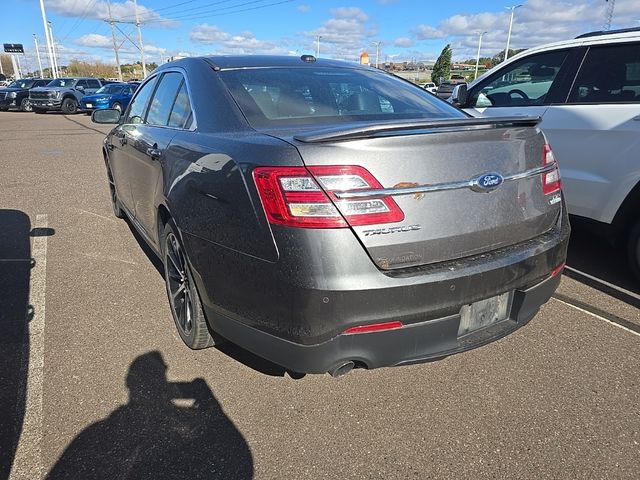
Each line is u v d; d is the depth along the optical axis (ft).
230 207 6.70
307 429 7.29
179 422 7.37
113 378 8.34
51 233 15.93
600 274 12.87
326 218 5.92
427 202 6.32
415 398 8.01
